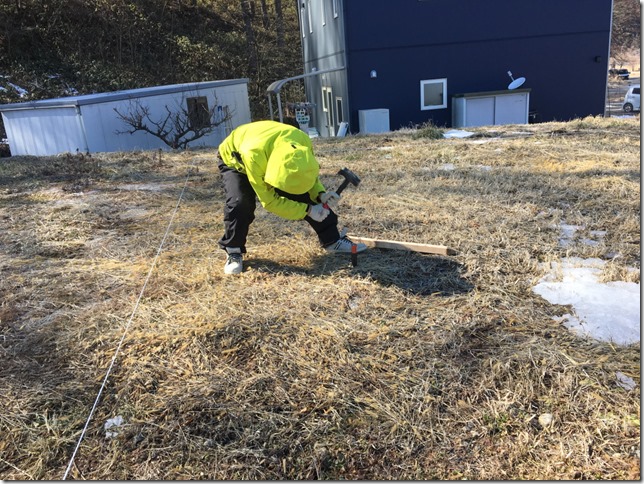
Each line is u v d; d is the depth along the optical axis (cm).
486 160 703
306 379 258
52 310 339
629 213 456
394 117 1597
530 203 495
